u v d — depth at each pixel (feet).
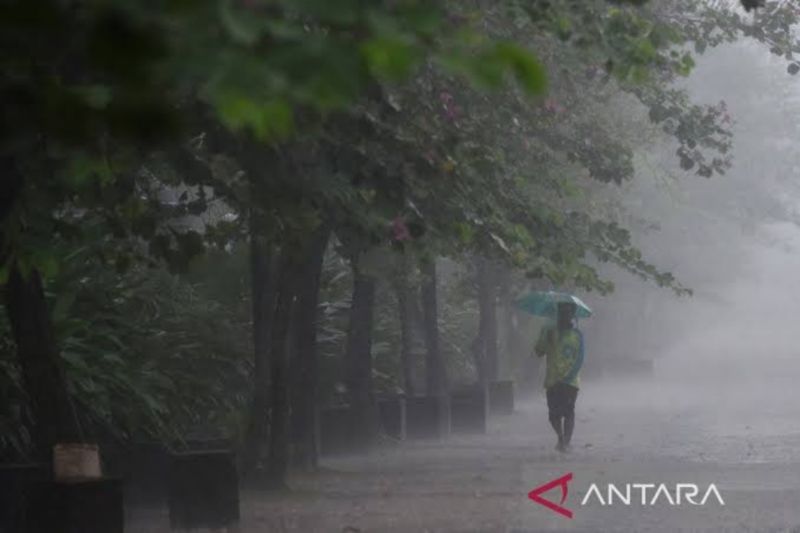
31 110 16.96
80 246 79.46
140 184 68.08
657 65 63.10
